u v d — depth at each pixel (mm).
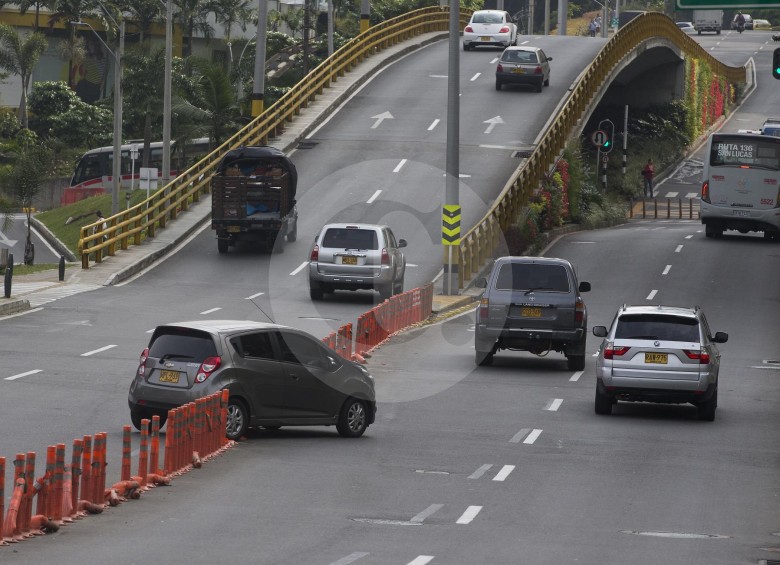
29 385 58125
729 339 82500
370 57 187000
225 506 36781
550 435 51906
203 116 167500
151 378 47562
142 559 29672
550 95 167750
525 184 128875
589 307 93375
